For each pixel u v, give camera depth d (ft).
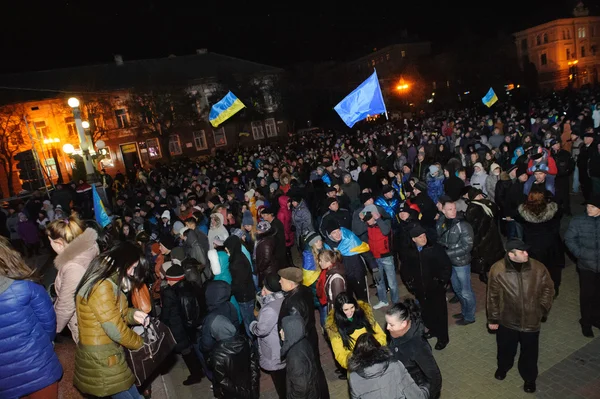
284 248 22.99
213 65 138.72
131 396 10.71
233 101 30.99
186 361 17.46
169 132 114.01
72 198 46.60
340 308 11.62
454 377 15.30
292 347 11.14
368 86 18.17
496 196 24.81
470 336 17.70
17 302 8.47
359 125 127.44
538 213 17.56
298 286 13.35
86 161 44.65
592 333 16.28
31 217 48.93
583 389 13.55
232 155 98.17
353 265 17.44
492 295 13.91
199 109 126.82
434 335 17.21
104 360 9.68
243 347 12.38
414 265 16.78
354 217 22.79
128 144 116.67
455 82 165.68
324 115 156.76
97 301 9.37
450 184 28.02
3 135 95.61
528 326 13.23
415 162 41.98
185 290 15.37
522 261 13.06
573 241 15.85
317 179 34.78
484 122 64.49
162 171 81.97
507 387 14.32
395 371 9.16
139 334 11.20
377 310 21.21
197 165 93.50
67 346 12.53
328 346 18.86
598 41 197.36
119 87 119.03
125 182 86.12
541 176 19.85
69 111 106.22
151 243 23.03
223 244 19.01
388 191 24.50
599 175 27.86
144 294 12.01
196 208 28.86
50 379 9.10
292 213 27.22
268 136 138.31
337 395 15.58
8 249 8.73
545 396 13.56
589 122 43.32
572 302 18.93
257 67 140.26
